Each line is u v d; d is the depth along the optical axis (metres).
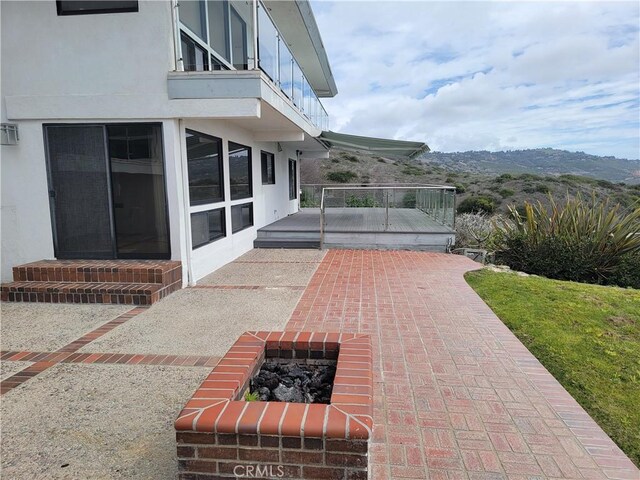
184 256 6.14
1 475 2.20
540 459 2.37
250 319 4.77
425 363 3.60
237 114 5.63
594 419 2.85
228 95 5.62
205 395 2.10
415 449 2.44
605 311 5.05
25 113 5.73
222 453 1.91
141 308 5.18
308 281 6.56
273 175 12.10
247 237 9.38
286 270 7.38
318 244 9.84
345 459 1.86
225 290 6.00
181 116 5.68
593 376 3.45
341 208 16.92
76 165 5.91
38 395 3.08
